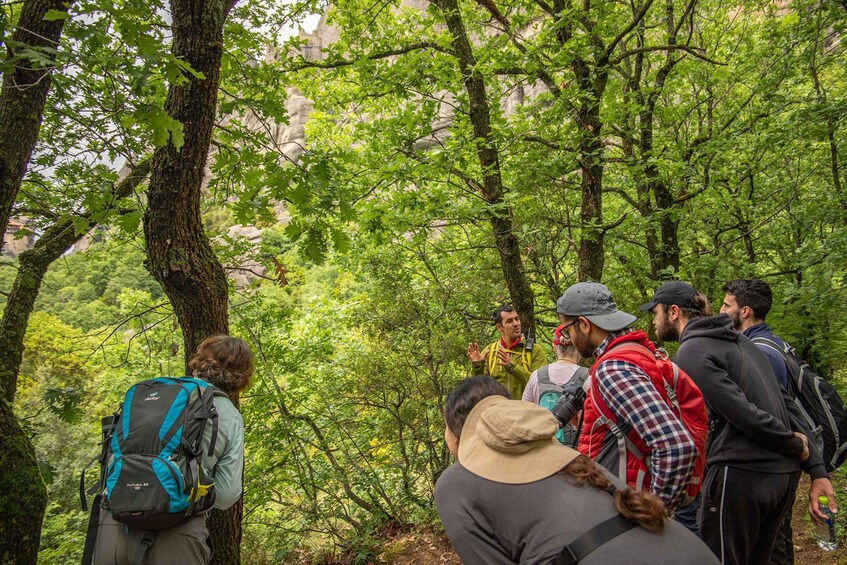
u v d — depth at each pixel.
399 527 5.93
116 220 2.95
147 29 1.90
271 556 5.96
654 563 1.14
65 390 3.27
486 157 5.85
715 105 9.17
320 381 6.59
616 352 1.96
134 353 8.29
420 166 5.55
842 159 7.70
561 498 1.25
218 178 3.14
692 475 1.84
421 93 6.11
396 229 5.80
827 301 5.77
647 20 7.78
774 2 8.23
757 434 2.14
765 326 2.83
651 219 7.03
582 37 5.30
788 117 6.73
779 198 8.20
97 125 2.83
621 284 7.85
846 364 6.25
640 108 6.88
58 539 8.51
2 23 2.36
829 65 7.64
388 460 6.25
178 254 2.91
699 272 7.66
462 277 6.29
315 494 6.17
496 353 4.45
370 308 6.12
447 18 6.00
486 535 1.30
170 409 1.93
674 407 1.91
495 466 1.33
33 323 15.99
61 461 12.80
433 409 5.83
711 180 7.14
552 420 1.38
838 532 4.09
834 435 2.48
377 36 7.02
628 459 1.87
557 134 6.35
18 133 2.57
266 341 6.85
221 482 2.04
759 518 2.23
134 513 1.79
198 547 1.99
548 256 7.24
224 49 3.49
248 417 6.27
